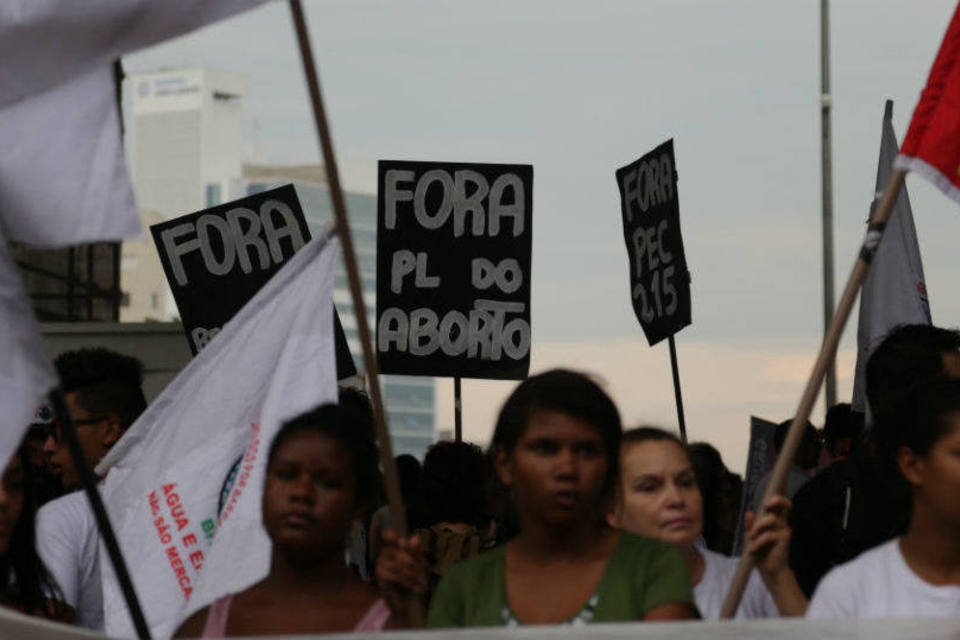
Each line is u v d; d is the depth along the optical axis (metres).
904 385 10.80
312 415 8.88
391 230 17.52
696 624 7.34
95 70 8.35
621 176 17.88
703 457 13.45
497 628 7.24
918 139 9.50
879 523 11.00
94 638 7.49
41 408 13.18
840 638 7.43
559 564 8.18
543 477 8.12
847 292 9.15
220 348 10.80
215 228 16.50
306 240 16.41
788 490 16.48
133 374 13.02
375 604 8.82
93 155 8.34
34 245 8.38
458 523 15.08
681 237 17.06
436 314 17.44
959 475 8.29
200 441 10.76
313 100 8.30
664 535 9.94
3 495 9.75
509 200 17.42
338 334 15.51
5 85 8.32
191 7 8.32
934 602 8.37
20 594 10.28
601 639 7.20
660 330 17.27
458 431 17.30
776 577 8.85
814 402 9.05
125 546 10.74
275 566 8.91
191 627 8.88
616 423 8.24
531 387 8.26
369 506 9.39
